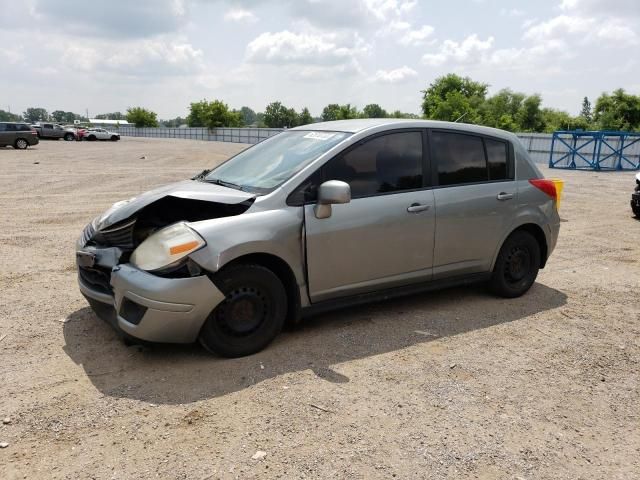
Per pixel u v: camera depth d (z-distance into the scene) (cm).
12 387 346
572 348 433
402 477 268
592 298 560
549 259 729
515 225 527
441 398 346
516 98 8050
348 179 430
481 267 515
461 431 310
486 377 378
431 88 7238
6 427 302
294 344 420
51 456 278
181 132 8488
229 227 375
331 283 423
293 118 11969
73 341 416
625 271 674
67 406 325
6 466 270
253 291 388
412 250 460
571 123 7244
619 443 306
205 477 264
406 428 311
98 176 1703
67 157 2622
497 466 280
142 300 355
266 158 468
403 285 467
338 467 274
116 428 304
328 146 435
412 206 454
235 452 284
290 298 418
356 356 403
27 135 3231
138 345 408
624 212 1189
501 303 534
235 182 443
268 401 335
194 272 361
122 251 394
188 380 359
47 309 484
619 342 448
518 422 323
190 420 312
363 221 427
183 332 369
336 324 464
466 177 497
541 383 373
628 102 5938
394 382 365
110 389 346
